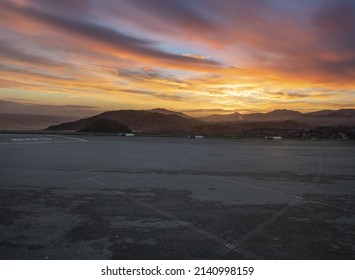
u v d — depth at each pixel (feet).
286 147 70.90
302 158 49.08
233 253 13.71
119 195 23.21
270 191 25.45
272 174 33.45
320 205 21.39
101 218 17.84
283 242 14.87
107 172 32.71
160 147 63.41
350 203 22.03
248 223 17.40
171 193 24.11
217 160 44.27
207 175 32.12
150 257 13.17
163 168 36.01
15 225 16.49
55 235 15.21
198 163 40.60
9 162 38.22
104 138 89.35
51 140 75.72
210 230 16.22
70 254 13.32
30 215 18.15
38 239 14.73
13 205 20.13
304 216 18.85
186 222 17.40
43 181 27.63
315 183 29.01
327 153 57.62
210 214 18.93
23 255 13.19
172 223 17.19
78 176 30.27
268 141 92.12
